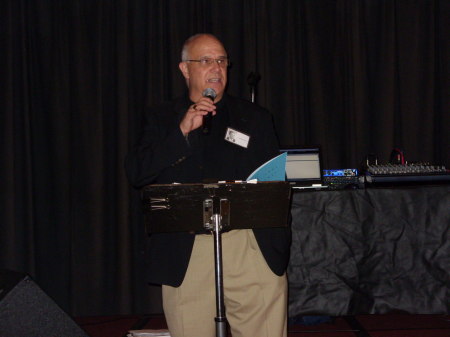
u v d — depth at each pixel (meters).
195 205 1.71
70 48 3.81
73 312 3.69
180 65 2.31
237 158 2.09
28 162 3.78
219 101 2.19
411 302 2.89
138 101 3.85
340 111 3.86
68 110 3.82
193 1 3.85
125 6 3.82
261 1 3.86
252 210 1.74
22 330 1.65
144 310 3.74
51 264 3.79
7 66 3.74
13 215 3.69
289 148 3.29
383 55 3.82
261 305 2.01
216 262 1.77
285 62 3.84
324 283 2.96
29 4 3.85
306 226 2.98
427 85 3.82
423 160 3.81
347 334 3.25
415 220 2.91
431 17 3.84
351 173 3.21
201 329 2.02
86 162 3.74
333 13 3.88
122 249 3.69
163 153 1.89
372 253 2.94
